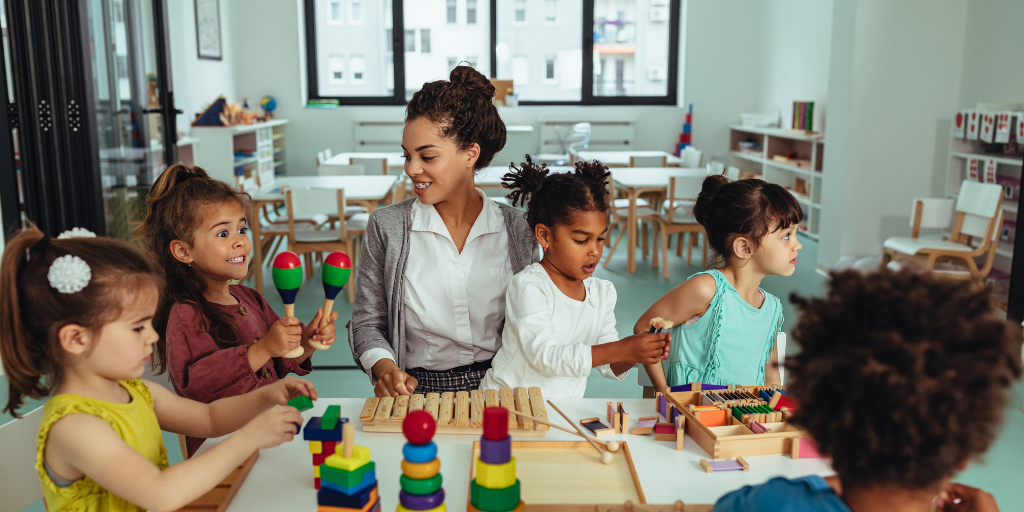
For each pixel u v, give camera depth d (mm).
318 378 3023
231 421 1094
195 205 1243
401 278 1424
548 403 1270
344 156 6441
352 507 831
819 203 5918
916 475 576
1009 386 593
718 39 7672
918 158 4656
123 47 3502
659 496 958
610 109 7840
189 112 6254
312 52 7852
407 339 1479
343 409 1248
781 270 1447
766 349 1520
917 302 595
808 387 613
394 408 1172
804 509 653
